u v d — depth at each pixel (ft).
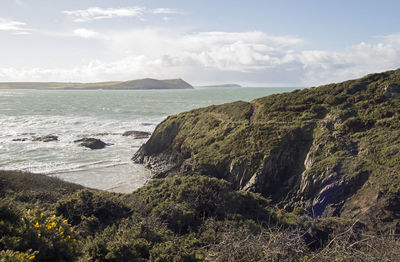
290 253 23.80
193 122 135.74
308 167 85.10
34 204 48.47
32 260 22.88
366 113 98.68
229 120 126.00
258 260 23.77
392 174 69.10
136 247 32.19
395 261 21.39
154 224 41.39
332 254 23.04
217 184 57.41
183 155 118.21
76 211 44.60
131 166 120.57
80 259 26.00
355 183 72.64
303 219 48.83
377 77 122.31
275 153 91.04
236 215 48.57
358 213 66.23
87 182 98.27
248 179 89.45
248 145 99.40
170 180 60.90
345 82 127.34
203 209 50.06
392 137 81.05
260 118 118.93
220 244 27.71
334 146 86.33
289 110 117.80
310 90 131.85
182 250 33.14
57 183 73.00
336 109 106.73
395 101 101.19
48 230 26.73
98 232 38.86
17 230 25.31
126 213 46.98
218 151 104.83
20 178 68.08
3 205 29.27
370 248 23.58
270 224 47.83
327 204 73.00
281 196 83.20
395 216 61.72
